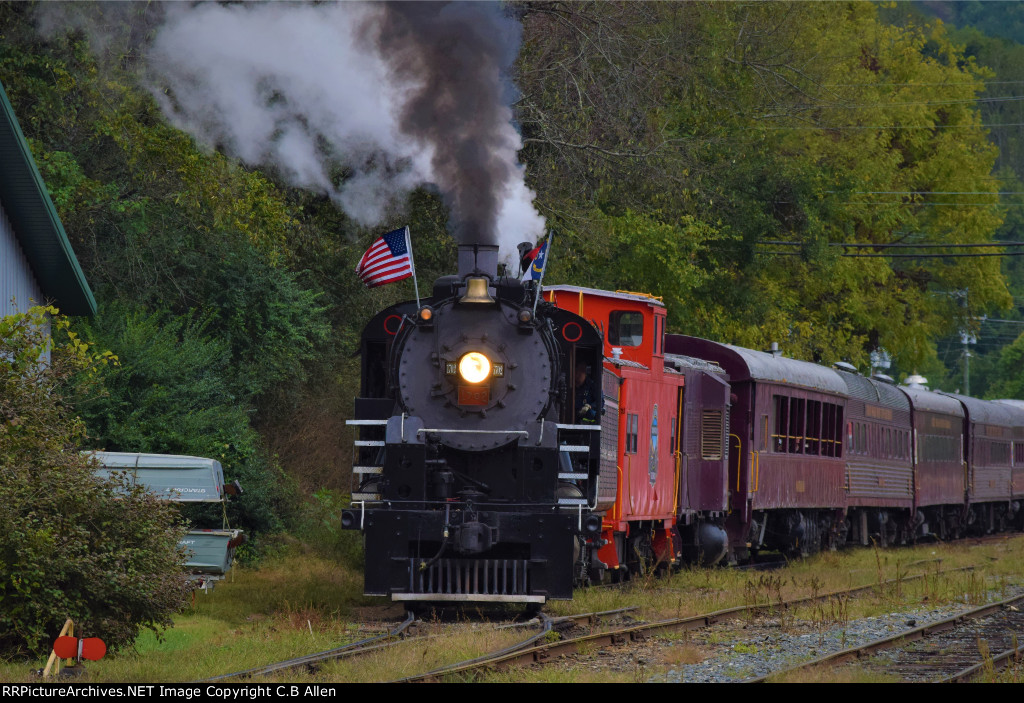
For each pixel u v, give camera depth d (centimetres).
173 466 5816
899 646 4934
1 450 4156
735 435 8519
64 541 4044
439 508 5316
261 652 4306
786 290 15188
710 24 12462
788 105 14125
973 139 18388
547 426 5369
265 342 8775
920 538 13700
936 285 18438
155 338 7594
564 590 5209
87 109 7969
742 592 6538
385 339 5794
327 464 9575
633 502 6819
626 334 7194
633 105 10856
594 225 10381
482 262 5759
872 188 16200
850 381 10831
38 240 6469
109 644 4200
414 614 5388
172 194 8181
